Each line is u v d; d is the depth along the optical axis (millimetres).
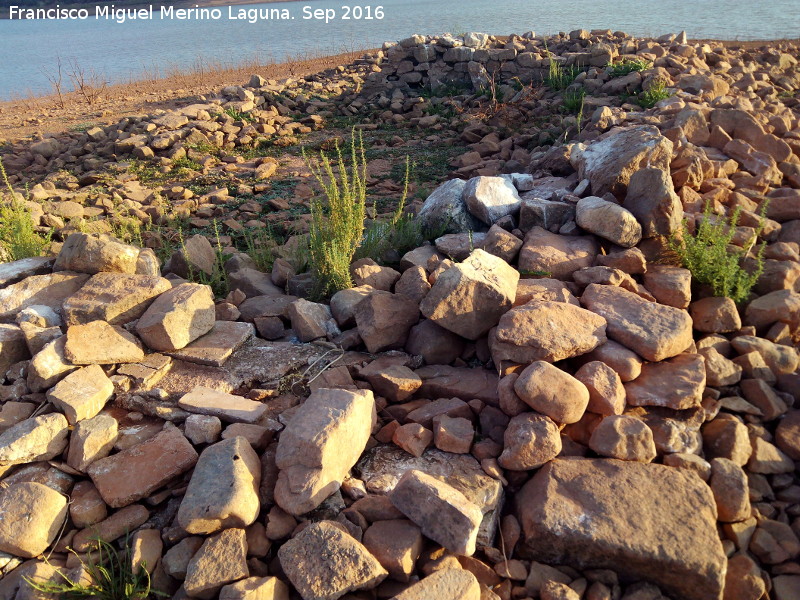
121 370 3818
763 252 5047
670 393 3592
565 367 3930
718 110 6883
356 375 3986
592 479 3180
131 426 3592
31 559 3008
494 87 12891
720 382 3803
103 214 8289
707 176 6062
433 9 53094
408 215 6059
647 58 12508
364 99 14047
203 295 4191
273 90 13992
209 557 2811
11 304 4234
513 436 3354
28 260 4727
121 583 2922
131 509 3186
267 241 6582
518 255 4980
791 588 3000
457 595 2648
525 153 9352
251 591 2635
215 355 3990
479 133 11023
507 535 3137
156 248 6973
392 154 10648
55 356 3750
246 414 3514
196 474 3115
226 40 39375
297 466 3104
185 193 8875
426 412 3680
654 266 4730
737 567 3037
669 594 2934
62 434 3424
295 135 12172
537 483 3230
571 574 3021
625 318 3967
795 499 3357
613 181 5355
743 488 3201
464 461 3422
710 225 4926
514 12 41406
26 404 3645
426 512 2926
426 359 4125
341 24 45188
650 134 5566
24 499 3062
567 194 5785
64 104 17109
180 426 3588
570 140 9000
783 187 6234
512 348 3760
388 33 34094
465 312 3990
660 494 3092
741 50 15195
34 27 71625
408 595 2619
